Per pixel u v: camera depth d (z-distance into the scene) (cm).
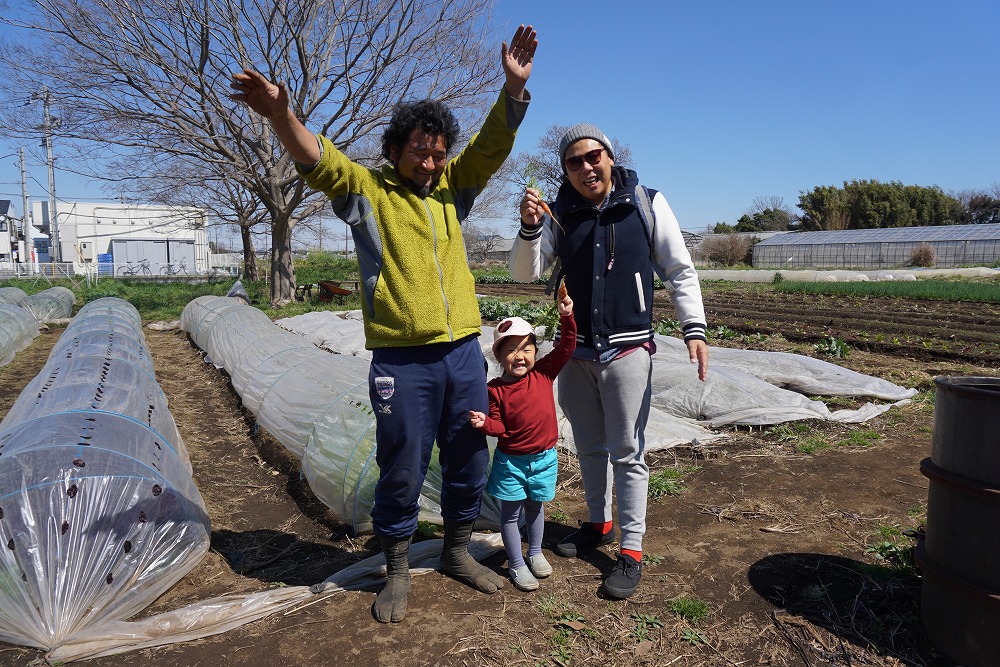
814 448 504
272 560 351
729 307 1742
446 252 274
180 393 788
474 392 280
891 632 261
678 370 642
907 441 523
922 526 359
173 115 1742
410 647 255
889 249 4300
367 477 373
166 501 319
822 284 2467
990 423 226
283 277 1944
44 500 288
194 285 3003
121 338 754
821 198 6644
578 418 326
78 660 252
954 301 1819
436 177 283
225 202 2805
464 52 1870
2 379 870
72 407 413
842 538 349
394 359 268
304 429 479
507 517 299
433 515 382
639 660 247
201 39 1616
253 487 471
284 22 1686
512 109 271
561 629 266
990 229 4053
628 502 298
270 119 229
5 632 260
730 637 261
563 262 311
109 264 4544
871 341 1030
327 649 255
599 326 298
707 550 336
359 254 272
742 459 486
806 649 253
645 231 298
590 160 290
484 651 252
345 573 309
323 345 1127
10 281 3278
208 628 271
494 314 1467
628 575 291
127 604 285
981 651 231
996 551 226
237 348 837
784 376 706
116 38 1645
